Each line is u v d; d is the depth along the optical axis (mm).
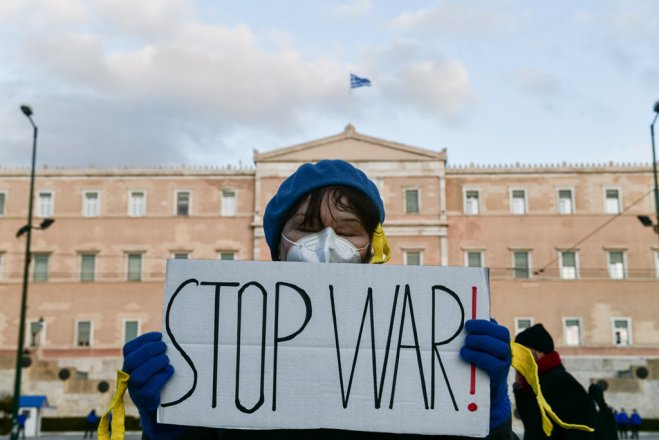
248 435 2637
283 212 2930
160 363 2537
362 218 2873
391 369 2621
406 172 54000
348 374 2615
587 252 52938
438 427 2570
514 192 54188
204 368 2605
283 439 2621
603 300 52094
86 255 53719
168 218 54125
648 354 50938
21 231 33219
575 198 53594
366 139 54281
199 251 53625
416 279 2693
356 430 2598
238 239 53719
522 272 53094
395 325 2654
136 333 52375
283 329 2645
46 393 46750
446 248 53062
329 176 2889
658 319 51656
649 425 46188
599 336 51656
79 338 52344
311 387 2604
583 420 4895
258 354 2623
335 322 2656
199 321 2645
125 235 53906
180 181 54719
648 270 52344
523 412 5230
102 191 54531
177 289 2666
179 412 2568
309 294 2674
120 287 53000
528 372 2523
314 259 2787
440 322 2660
